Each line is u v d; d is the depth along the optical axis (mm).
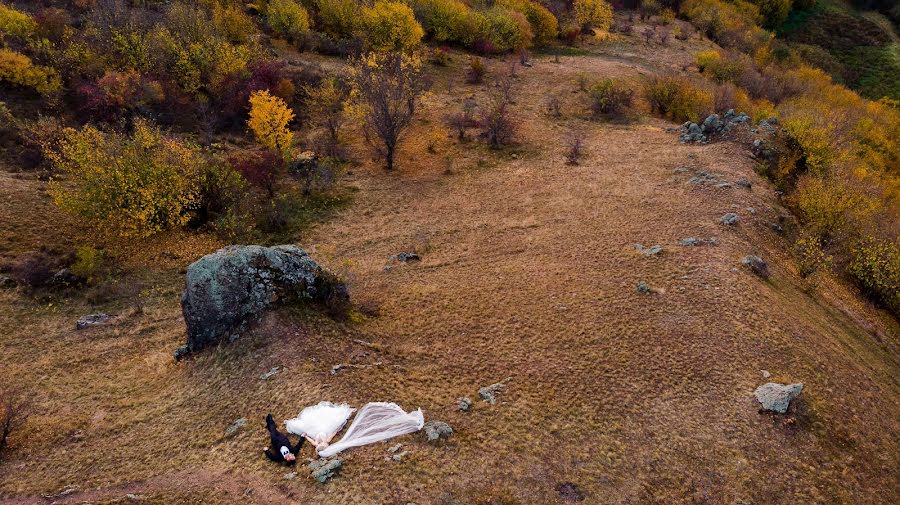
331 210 44938
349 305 28641
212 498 16750
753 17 121812
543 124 61438
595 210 41500
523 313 28672
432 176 50812
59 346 28719
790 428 21047
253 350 24312
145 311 32188
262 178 44656
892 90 106062
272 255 26828
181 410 22094
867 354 28531
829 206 40500
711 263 32062
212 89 56250
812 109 64062
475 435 19672
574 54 86812
